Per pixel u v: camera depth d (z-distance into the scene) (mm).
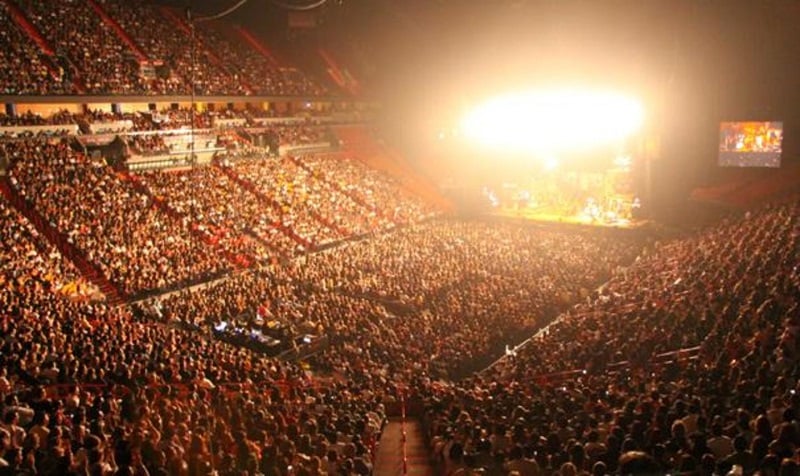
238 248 49094
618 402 18469
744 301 26719
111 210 45781
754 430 12609
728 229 48062
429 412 20750
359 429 18312
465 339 33469
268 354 32844
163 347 26188
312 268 46375
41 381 20219
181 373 22953
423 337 34000
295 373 28500
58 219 42312
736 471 10625
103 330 27344
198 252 45594
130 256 42000
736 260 35438
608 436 13750
